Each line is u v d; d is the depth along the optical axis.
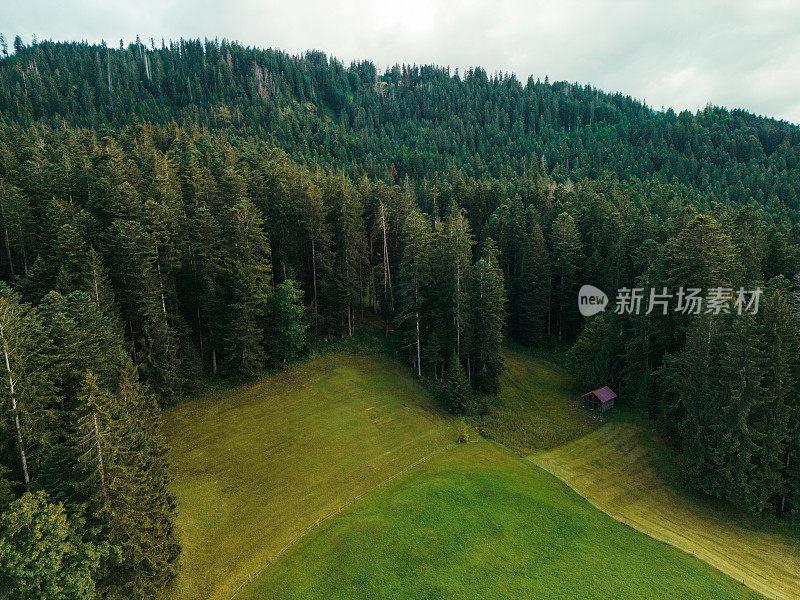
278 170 62.03
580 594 25.55
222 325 49.19
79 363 29.53
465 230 58.44
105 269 40.94
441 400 50.62
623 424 47.34
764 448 35.00
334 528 30.92
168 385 43.56
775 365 35.22
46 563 17.83
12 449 23.80
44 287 40.75
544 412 50.19
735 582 28.28
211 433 41.47
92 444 21.81
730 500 35.53
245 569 27.92
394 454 41.03
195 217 48.44
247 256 49.75
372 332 62.38
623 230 69.56
